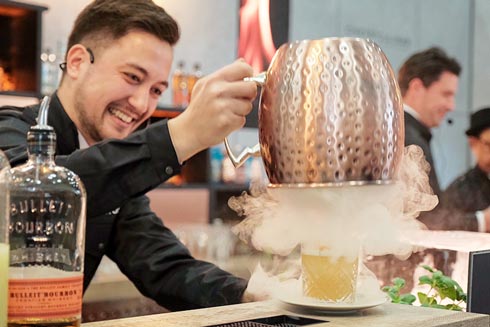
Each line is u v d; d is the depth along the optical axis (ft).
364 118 3.08
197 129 3.79
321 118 3.07
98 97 6.00
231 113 3.68
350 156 3.09
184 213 15.10
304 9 17.47
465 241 4.36
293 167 3.16
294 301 3.44
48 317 2.69
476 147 10.64
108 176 3.96
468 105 21.34
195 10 15.06
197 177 14.37
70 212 2.88
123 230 6.23
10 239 2.80
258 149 3.53
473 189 10.39
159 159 3.93
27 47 11.71
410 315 3.43
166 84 6.33
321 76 3.09
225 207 14.99
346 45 3.15
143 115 6.25
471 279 3.71
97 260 6.31
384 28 19.36
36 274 2.71
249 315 3.43
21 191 2.83
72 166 3.97
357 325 3.19
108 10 5.91
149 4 6.02
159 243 6.03
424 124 10.58
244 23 15.25
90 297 11.29
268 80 3.28
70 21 13.06
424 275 4.23
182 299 5.46
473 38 21.49
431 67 10.93
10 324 2.67
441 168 20.36
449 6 20.94
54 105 6.16
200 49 15.14
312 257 3.43
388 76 3.21
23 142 5.43
